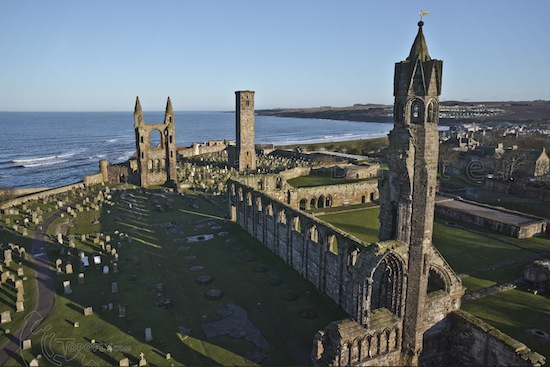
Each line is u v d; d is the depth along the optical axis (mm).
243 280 47875
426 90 27953
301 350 34031
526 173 115562
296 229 51031
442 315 34188
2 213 76062
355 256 39500
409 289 31219
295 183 101688
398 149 29750
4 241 60125
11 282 46688
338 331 28172
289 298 43156
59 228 67375
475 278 49844
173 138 103375
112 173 106312
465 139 169625
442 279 34031
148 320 38656
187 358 32938
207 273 49875
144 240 61781
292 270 50750
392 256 30344
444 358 35156
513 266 53781
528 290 46344
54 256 55000
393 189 31328
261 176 83688
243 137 121000
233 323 38250
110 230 66375
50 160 197500
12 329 36969
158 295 43781
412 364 32094
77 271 50094
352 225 71188
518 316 40219
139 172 100625
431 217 30359
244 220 66562
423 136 28781
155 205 82500
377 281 34719
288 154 154625
